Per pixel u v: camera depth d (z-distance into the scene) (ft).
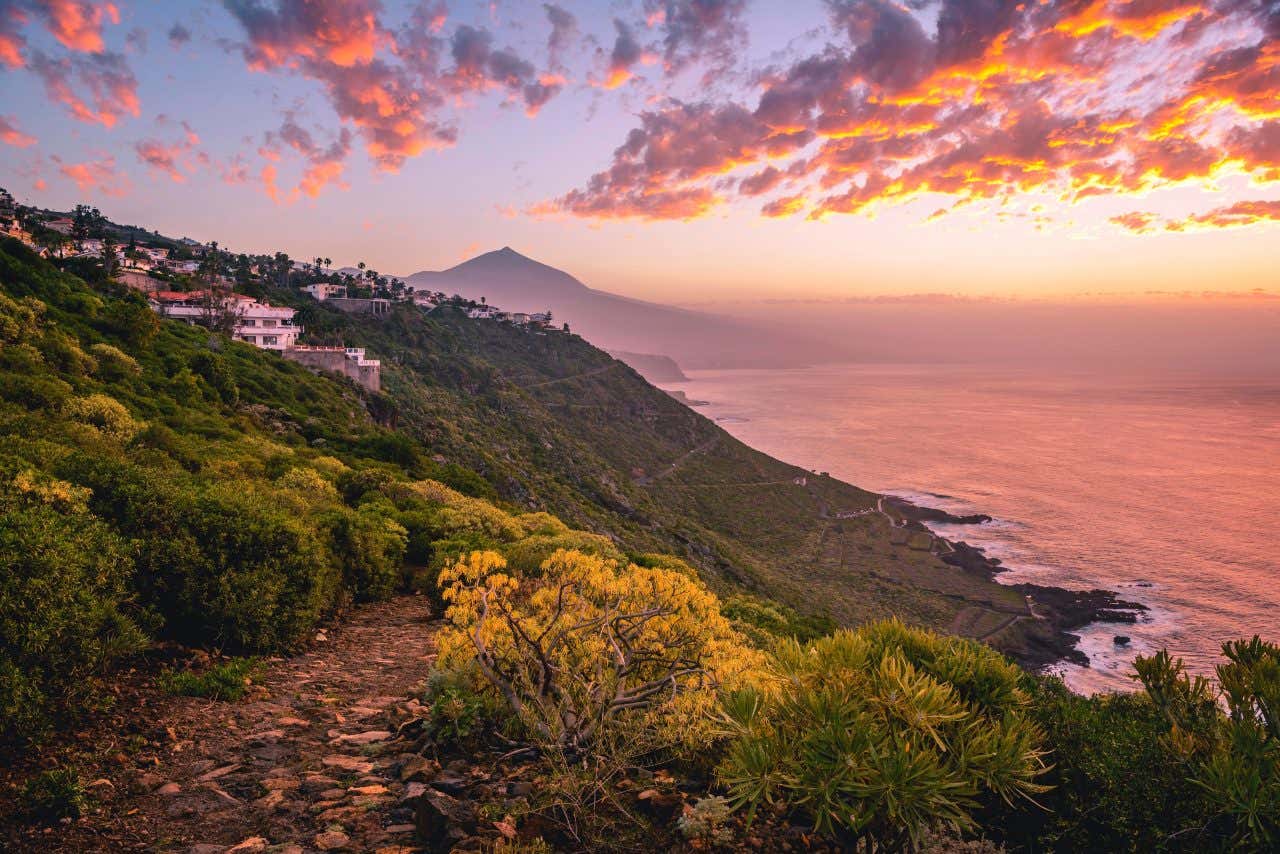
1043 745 11.35
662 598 16.81
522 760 14.06
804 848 10.37
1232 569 285.02
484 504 70.69
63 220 573.33
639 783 12.47
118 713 17.10
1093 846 9.98
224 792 13.24
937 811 9.08
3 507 19.69
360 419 190.90
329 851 10.69
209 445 80.02
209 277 383.24
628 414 499.51
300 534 27.27
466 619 16.12
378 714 19.02
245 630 24.00
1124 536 340.59
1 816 11.75
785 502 394.32
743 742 10.56
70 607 16.15
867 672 11.85
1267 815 8.60
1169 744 10.25
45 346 101.65
